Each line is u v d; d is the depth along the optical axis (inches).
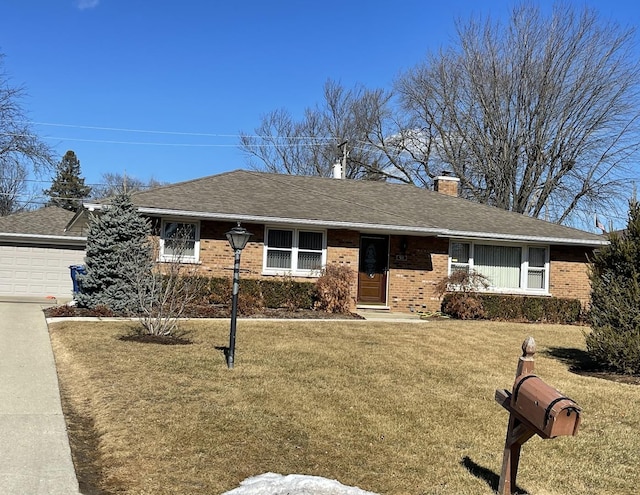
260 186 757.3
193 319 523.8
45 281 901.2
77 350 367.9
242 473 195.5
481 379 341.1
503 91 1243.2
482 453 226.7
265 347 399.5
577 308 721.0
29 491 176.9
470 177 1333.7
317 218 653.9
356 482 193.8
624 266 387.5
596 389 332.8
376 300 722.8
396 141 1519.4
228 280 627.5
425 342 459.5
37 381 304.0
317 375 327.0
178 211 617.6
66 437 224.7
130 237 579.8
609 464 223.3
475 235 715.4
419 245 730.8
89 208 608.7
